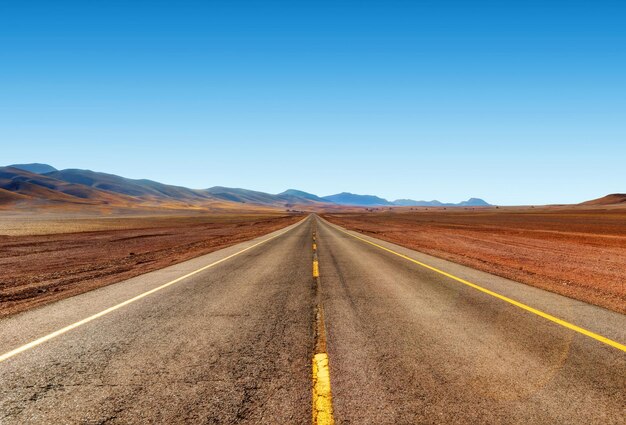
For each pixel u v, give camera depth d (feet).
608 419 9.02
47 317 19.08
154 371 12.03
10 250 58.90
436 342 14.62
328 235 91.35
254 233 105.19
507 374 11.59
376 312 19.35
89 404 9.92
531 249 55.57
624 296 23.40
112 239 82.64
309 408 9.53
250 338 15.30
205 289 26.11
